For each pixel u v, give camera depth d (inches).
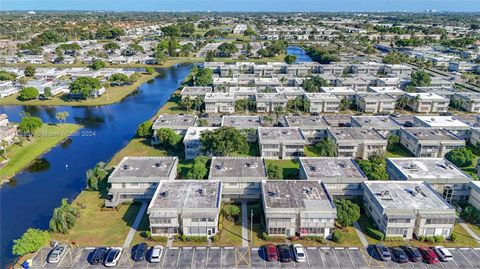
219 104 6771.7
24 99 7647.6
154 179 3639.3
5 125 5679.1
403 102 6924.2
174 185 3516.2
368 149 4763.8
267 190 3449.8
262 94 7066.9
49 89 7721.5
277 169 4015.8
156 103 7613.2
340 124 5649.6
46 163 4788.4
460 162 4475.9
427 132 5064.0
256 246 3065.9
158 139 5216.5
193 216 3080.7
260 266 2829.7
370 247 3056.1
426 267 2824.8
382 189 3494.1
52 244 3056.1
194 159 4520.2
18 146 5265.8
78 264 2837.1
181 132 5275.6
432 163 4072.3
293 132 4970.5
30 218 3570.4
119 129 6087.6
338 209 3250.5
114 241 3125.0
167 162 4055.1
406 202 3253.0
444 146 4741.6
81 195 3905.0
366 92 7249.0
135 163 4015.8
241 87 7785.4
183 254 2957.7
